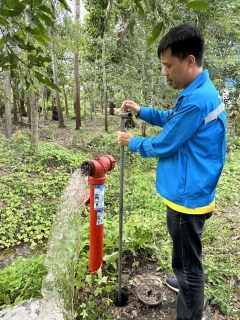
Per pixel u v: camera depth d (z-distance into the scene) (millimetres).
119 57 10180
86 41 10617
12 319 1824
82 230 2848
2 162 7422
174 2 1454
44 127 14258
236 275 2428
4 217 5270
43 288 1708
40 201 5879
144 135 9969
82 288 2201
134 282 2273
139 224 2896
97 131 13180
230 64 8289
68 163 7762
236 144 8602
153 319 1953
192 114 1367
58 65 14383
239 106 8523
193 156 1436
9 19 1307
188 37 1354
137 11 1611
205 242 3076
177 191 1480
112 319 1953
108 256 2426
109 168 1936
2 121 15719
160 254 2660
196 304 1662
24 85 1756
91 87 16391
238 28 7934
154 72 8375
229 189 5000
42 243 4785
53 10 1696
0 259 4348
